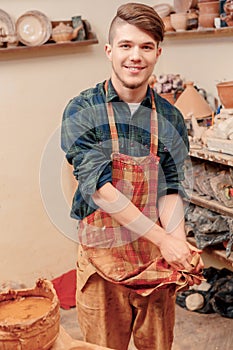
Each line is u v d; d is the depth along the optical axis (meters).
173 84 3.29
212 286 3.01
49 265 3.50
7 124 3.22
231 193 2.67
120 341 1.96
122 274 1.73
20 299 1.44
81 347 1.34
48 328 1.27
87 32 3.31
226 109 2.78
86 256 1.82
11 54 3.13
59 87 3.34
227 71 3.11
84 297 1.88
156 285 1.69
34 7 3.17
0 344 1.23
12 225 3.34
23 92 3.22
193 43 3.35
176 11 3.31
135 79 1.61
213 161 2.70
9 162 3.26
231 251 2.77
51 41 3.22
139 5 1.58
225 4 2.82
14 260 3.39
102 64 3.46
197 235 2.82
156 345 1.94
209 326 2.82
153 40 1.58
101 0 3.39
